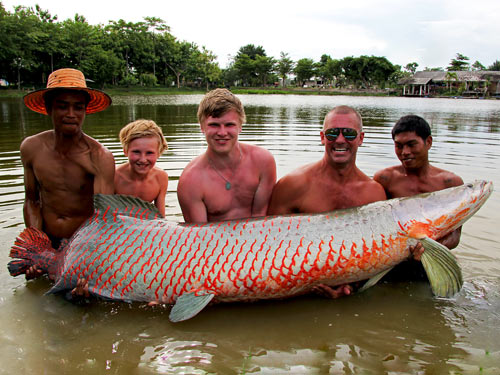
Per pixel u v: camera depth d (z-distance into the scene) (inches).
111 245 59.8
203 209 70.4
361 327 56.6
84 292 60.2
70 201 74.2
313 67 1999.3
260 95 1159.0
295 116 322.3
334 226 59.2
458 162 133.6
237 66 1934.1
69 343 52.6
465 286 66.1
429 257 61.1
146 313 59.6
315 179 70.4
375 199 69.9
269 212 74.6
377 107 494.0
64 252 63.1
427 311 60.6
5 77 946.7
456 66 2096.5
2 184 109.7
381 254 59.6
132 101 583.8
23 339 53.2
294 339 53.8
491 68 2079.2
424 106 533.3
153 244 58.9
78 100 68.6
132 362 49.1
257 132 207.8
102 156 73.5
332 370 47.8
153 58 1347.2
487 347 52.0
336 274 59.2
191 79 1605.6
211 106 65.9
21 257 66.1
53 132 73.2
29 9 1115.3
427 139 71.7
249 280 57.3
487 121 282.2
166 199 102.0
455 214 61.7
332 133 65.8
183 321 57.8
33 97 71.6
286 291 59.4
